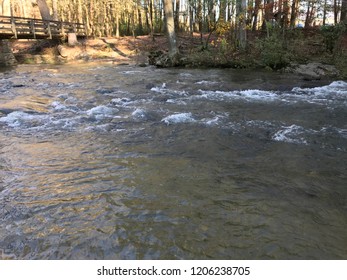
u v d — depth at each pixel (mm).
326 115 8070
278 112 8375
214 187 4242
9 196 4062
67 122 7527
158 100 9883
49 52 25516
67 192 4148
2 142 6168
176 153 5531
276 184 4348
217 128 6949
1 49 21406
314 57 17828
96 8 38531
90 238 3215
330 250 3037
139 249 3053
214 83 12969
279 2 22375
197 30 34688
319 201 3924
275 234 3246
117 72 17125
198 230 3314
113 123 7426
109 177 4574
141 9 38469
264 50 17984
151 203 3840
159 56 21125
